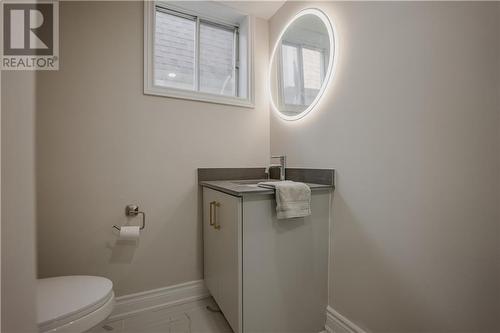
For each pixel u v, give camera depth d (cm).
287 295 118
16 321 41
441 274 82
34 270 42
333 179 128
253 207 109
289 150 167
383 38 102
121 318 141
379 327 104
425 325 87
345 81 122
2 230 39
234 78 196
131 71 145
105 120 138
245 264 108
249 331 109
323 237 129
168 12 172
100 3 138
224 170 173
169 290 156
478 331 73
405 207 93
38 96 124
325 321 131
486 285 71
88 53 134
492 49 69
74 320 82
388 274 100
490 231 70
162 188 154
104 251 139
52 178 127
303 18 155
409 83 92
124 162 143
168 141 156
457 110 77
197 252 164
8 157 40
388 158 100
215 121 172
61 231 129
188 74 179
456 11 77
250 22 185
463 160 76
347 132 121
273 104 186
